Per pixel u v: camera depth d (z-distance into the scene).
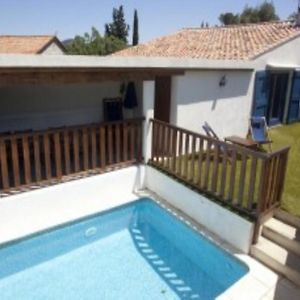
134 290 5.33
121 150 8.92
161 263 6.05
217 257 6.09
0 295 5.18
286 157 5.95
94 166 7.64
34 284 5.45
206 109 10.88
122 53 18.48
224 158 6.20
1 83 5.62
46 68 5.89
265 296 4.84
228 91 11.48
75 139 7.23
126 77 7.25
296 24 14.88
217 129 11.52
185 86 9.97
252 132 11.42
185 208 7.27
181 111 10.09
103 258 6.18
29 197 6.57
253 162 5.58
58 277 5.62
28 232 6.40
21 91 9.58
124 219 7.58
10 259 6.05
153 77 7.88
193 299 5.13
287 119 14.98
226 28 17.50
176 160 7.72
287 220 5.95
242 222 5.81
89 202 7.54
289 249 5.57
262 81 12.84
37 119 10.05
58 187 6.96
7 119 9.57
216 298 4.81
